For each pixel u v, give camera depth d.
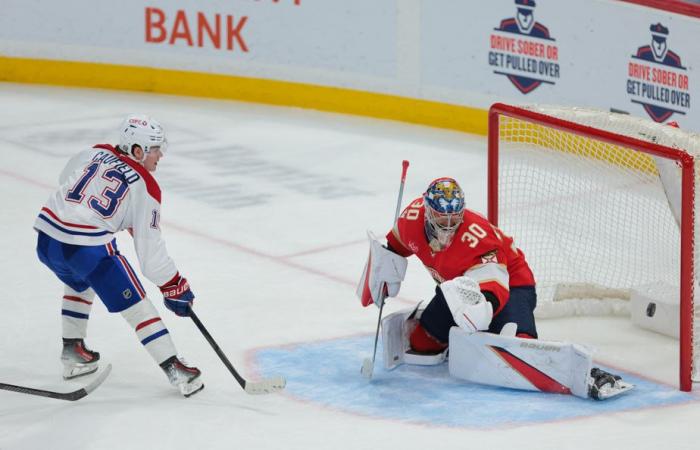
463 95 30.23
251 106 33.25
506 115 17.11
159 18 33.75
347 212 23.78
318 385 14.73
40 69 34.38
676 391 14.59
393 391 14.52
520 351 14.35
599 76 27.36
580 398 14.23
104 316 17.38
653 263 18.27
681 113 25.77
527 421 13.44
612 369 15.50
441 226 14.25
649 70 26.33
